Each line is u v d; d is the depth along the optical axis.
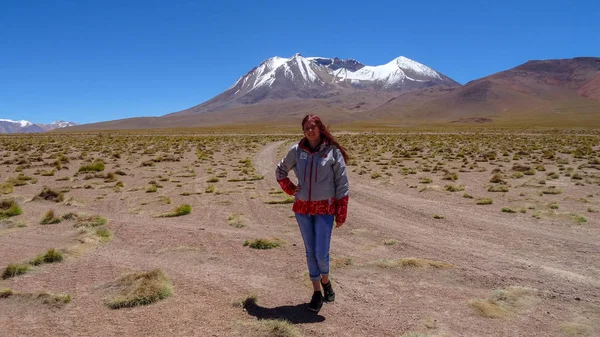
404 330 4.78
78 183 19.70
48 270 6.87
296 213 5.22
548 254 7.85
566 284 6.26
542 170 24.23
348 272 6.80
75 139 72.50
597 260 7.47
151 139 70.62
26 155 36.69
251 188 17.53
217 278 6.48
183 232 9.57
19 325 4.91
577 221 10.66
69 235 9.26
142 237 9.10
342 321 5.00
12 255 7.82
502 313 5.22
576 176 19.89
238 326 4.81
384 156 36.22
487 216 11.48
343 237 9.16
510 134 83.31
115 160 32.16
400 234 9.39
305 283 6.26
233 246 8.37
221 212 12.29
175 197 15.33
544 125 161.38
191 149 46.31
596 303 5.57
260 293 5.87
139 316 5.11
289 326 4.74
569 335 4.69
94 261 7.36
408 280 6.41
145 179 21.36
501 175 21.66
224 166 28.30
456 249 8.16
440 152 39.06
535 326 4.90
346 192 5.11
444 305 5.48
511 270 6.88
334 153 5.03
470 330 4.78
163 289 5.74
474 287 6.14
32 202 13.98
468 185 18.23
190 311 5.24
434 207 12.85
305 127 4.93
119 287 5.94
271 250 8.09
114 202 14.23
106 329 4.77
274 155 36.88
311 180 5.03
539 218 11.15
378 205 13.23
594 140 56.09
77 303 5.51
